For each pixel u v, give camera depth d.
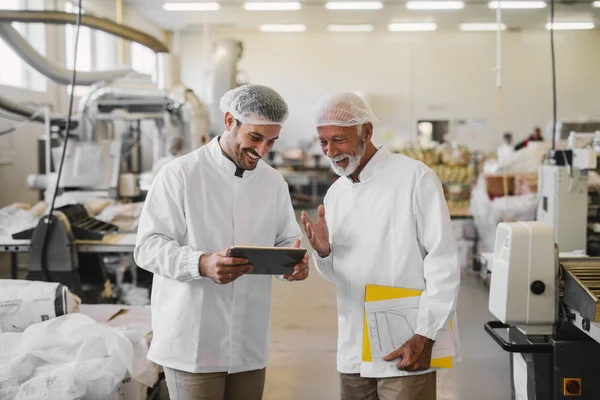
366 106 1.67
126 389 2.14
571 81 11.30
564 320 2.01
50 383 1.89
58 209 3.57
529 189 4.77
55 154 4.65
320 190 12.27
